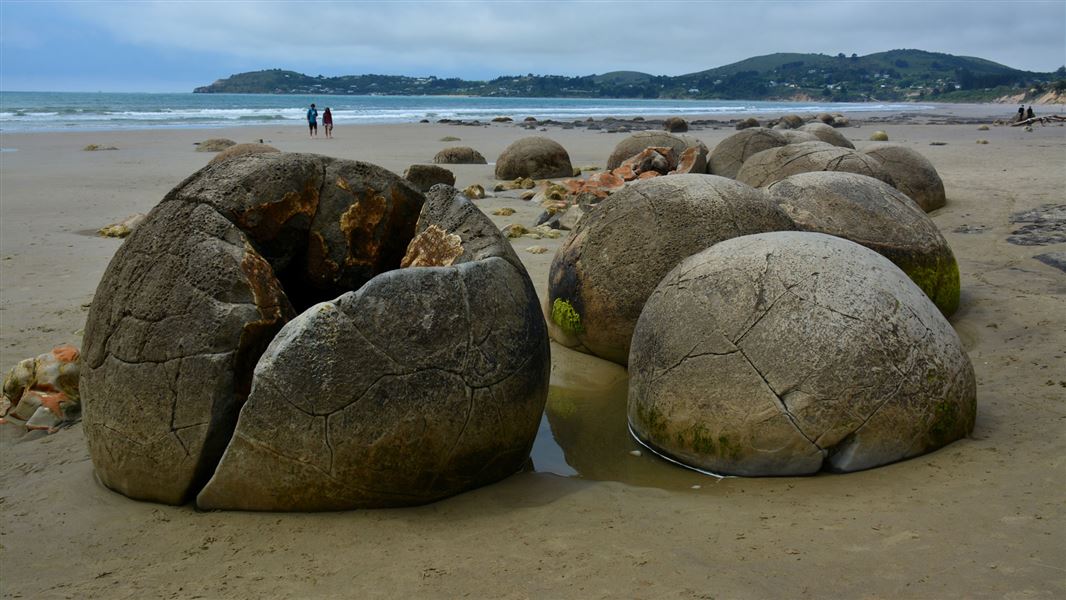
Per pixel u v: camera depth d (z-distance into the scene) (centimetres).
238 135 3034
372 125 3984
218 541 329
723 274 415
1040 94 10869
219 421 348
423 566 303
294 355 334
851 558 291
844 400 371
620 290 550
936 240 628
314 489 345
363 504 354
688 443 402
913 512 324
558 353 590
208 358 347
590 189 1284
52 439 462
